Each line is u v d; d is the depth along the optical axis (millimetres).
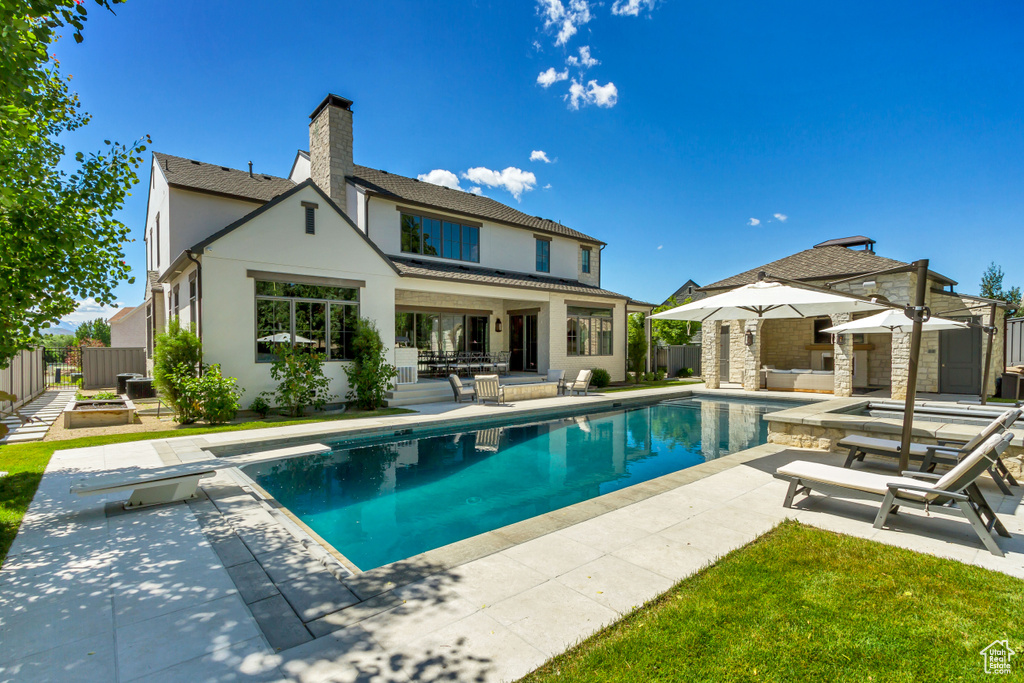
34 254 5020
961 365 15117
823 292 7410
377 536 5105
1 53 3660
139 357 20516
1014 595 3094
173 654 2572
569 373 19812
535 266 21578
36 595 3246
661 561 3707
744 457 7266
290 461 7973
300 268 12586
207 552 3992
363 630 2793
